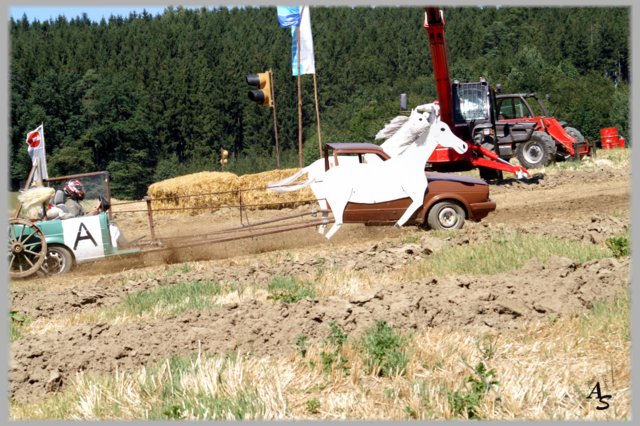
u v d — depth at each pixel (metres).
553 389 6.75
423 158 15.74
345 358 7.55
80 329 9.01
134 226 21.88
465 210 15.77
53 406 7.04
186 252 15.53
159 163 95.62
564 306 8.90
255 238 16.44
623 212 17.73
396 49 145.38
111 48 131.25
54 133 88.69
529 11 158.62
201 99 119.69
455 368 7.31
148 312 10.10
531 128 27.14
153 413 6.57
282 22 24.66
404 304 9.09
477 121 22.98
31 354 8.22
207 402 6.66
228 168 113.56
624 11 148.12
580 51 139.75
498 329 8.47
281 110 126.69
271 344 8.20
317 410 6.57
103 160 90.19
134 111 93.88
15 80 93.06
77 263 14.47
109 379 7.45
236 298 10.38
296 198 23.11
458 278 10.22
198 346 8.20
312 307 9.23
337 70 138.38
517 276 10.17
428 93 129.00
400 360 7.37
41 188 14.52
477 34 147.88
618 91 84.38
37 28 141.50
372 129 79.75
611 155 30.89
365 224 15.82
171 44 139.25
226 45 137.75
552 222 15.69
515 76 109.81
